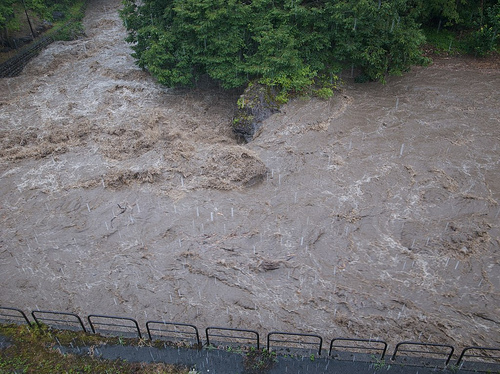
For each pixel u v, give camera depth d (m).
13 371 12.53
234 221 18.91
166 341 13.38
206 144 23.97
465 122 24.53
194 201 20.08
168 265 17.11
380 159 21.92
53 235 18.64
